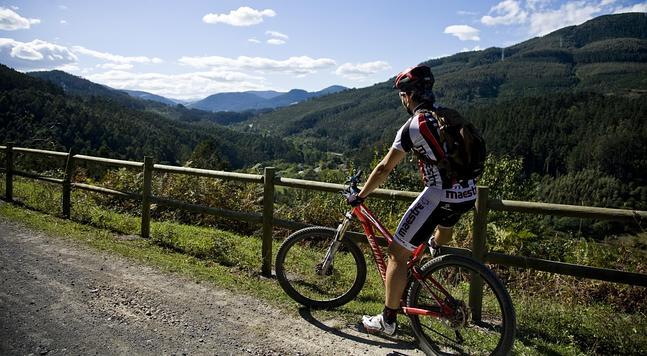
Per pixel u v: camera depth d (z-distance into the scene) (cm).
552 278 510
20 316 370
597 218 345
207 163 1184
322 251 524
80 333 346
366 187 334
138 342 336
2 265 491
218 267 529
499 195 905
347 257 457
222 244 588
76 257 532
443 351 335
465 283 425
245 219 529
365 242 427
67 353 315
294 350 336
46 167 1191
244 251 611
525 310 424
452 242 593
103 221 733
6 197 884
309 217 802
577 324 394
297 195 869
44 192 910
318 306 416
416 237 310
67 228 670
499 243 578
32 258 521
